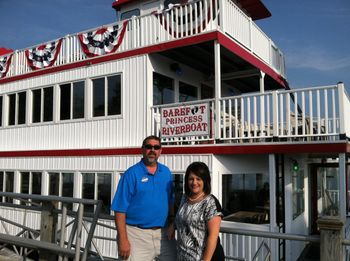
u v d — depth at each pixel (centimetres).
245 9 1351
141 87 1000
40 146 1225
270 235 331
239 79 1345
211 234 322
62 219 460
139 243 379
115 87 1056
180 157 890
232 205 862
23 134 1287
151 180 383
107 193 1024
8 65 1369
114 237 970
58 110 1189
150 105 988
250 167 891
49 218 491
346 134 763
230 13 948
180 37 946
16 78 1320
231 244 829
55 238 495
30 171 1230
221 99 859
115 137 1039
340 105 709
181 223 347
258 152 794
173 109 925
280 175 865
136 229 380
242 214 870
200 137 901
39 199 477
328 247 291
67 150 1126
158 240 388
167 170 403
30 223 1170
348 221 1055
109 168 1023
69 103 1162
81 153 1089
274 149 776
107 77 1075
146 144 383
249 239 808
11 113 1348
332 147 714
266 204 887
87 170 1070
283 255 827
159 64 1050
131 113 1013
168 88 1116
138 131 994
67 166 1123
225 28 914
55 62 1217
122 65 1042
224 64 1171
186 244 337
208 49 1008
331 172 1511
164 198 389
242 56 988
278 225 827
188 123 896
